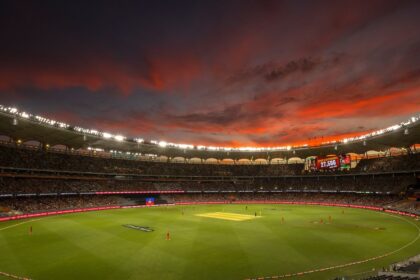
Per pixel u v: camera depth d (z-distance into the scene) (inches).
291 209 3348.9
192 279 1032.8
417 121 2696.9
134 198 4057.6
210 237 1732.3
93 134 3380.9
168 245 1528.1
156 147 4227.4
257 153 4813.0
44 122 2817.4
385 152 4151.1
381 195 3629.4
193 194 4618.6
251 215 2780.5
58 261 1250.6
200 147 4500.5
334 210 3208.7
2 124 2753.4
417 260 1159.0
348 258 1278.3
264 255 1331.2
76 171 3671.3
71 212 3073.3
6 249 1461.6
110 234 1830.7
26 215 2667.3
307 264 1197.1
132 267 1165.1
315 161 4571.9
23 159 3250.5
